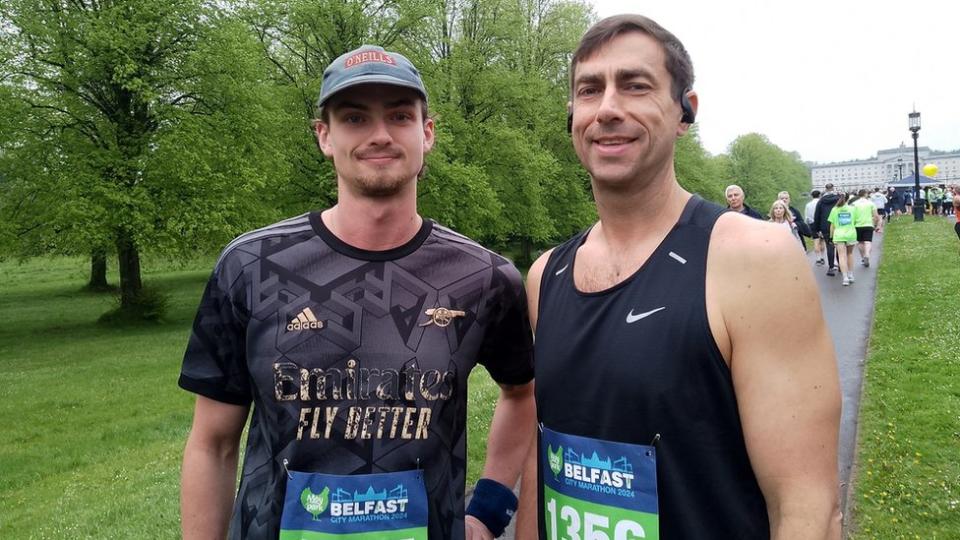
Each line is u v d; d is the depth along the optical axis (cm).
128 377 1130
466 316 186
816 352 137
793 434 135
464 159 2314
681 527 142
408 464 172
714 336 142
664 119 159
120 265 1872
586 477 154
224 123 1703
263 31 1964
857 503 353
